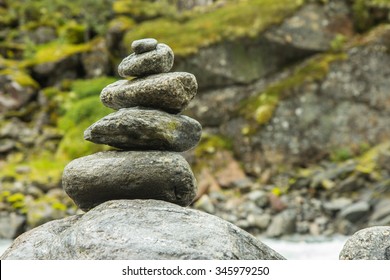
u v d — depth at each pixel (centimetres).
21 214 1748
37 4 2822
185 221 641
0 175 1911
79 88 2425
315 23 2377
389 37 2330
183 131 720
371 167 2066
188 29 2389
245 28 2325
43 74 2477
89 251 610
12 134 2194
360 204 1881
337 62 2281
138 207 655
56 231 700
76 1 2862
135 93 702
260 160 2169
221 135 2266
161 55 711
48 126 2295
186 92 709
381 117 2267
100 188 685
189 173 694
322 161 2192
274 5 2392
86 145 2134
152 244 605
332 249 1513
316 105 2233
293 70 2345
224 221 664
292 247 1555
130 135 693
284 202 1920
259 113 2206
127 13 2642
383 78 2297
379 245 674
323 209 1928
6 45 2564
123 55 2466
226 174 2103
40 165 2031
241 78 2322
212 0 2764
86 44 2619
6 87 2339
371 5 2436
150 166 676
